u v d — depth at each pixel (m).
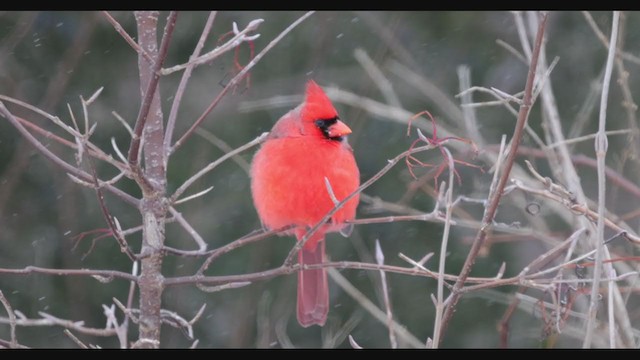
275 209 7.13
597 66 11.48
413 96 11.74
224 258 11.80
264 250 11.77
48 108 11.27
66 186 11.68
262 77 11.88
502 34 11.91
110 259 11.73
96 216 11.78
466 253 11.55
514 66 11.74
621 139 10.88
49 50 11.87
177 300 11.74
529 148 8.41
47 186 11.85
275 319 11.68
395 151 11.70
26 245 11.75
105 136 11.55
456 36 12.00
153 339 5.52
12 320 5.30
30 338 11.63
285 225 7.23
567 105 11.41
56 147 11.58
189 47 11.78
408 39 12.10
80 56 11.42
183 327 5.89
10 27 11.71
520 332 11.31
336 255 11.84
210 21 5.60
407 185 11.06
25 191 11.85
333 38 12.05
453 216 10.12
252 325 11.87
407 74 11.08
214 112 11.71
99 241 11.76
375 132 11.87
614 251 8.00
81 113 11.57
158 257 5.55
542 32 4.89
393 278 11.73
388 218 5.68
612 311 5.59
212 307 11.98
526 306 10.16
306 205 6.99
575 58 11.55
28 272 5.30
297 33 11.98
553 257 5.80
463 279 5.33
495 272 11.41
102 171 11.59
